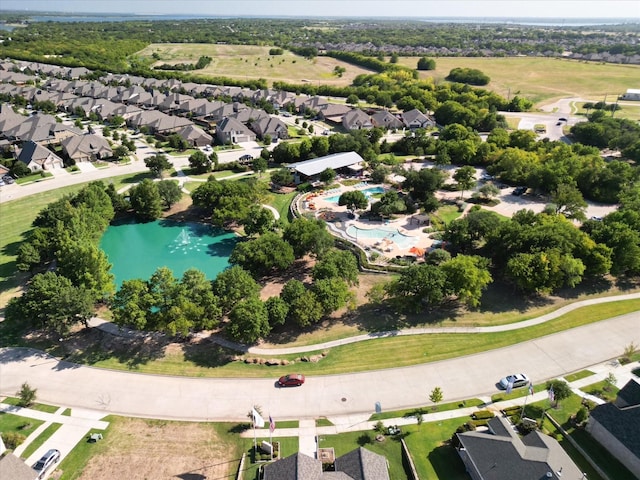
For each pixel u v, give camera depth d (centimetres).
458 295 8375
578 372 7031
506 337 7788
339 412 6350
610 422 5678
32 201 13050
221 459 5656
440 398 6178
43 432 6022
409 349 7531
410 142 17250
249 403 6506
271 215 10900
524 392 6650
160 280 7881
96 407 6444
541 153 15100
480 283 8106
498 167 14725
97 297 8206
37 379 6950
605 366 7144
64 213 10506
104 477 5416
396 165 14888
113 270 10094
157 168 14488
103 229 11138
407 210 12206
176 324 7138
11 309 7575
